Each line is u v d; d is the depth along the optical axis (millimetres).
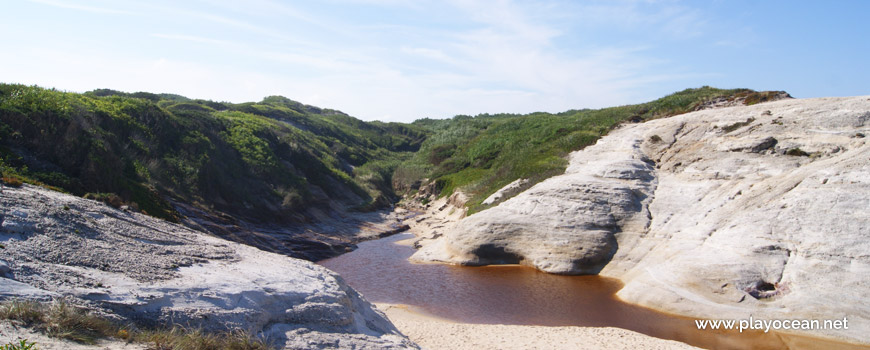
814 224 18688
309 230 36156
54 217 11797
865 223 17750
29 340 7051
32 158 20844
